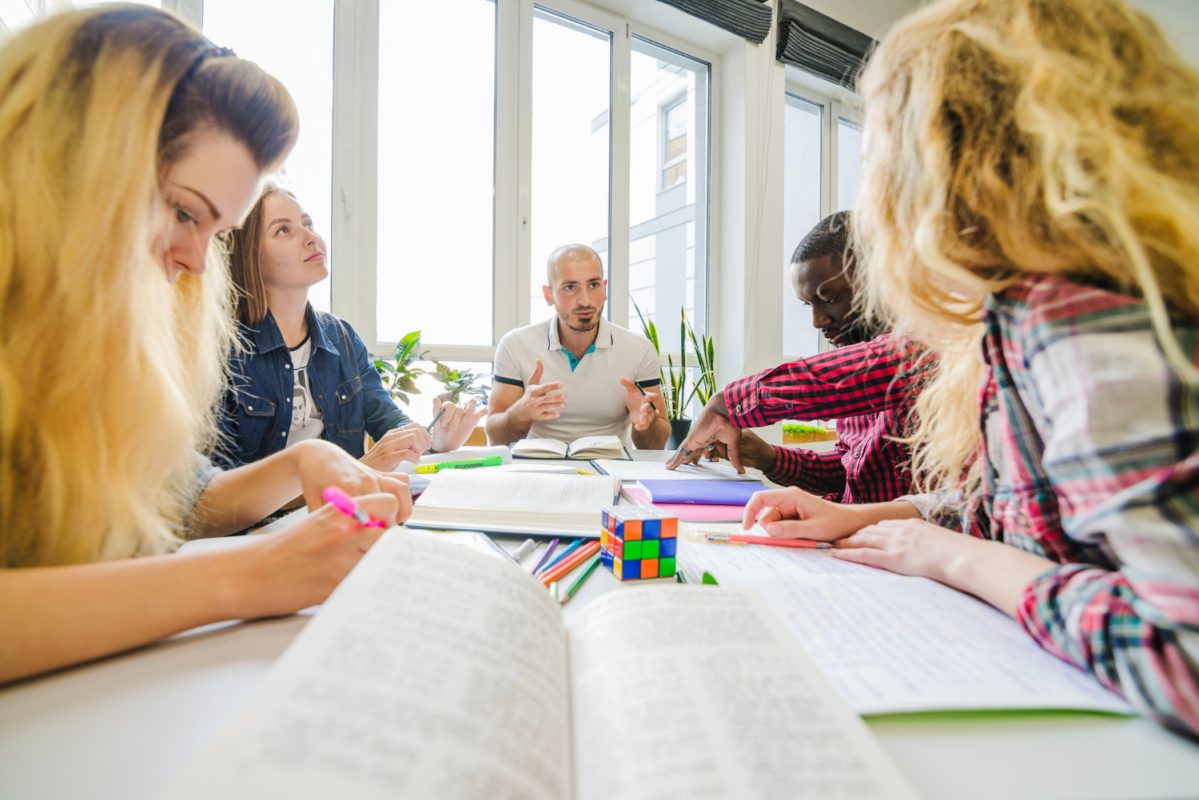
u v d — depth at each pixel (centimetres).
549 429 191
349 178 192
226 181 52
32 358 43
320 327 139
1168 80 36
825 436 245
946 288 45
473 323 224
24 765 25
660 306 274
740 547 62
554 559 57
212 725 29
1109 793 25
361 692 25
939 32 42
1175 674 28
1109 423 30
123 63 45
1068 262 36
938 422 69
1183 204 32
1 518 41
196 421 71
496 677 28
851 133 315
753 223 267
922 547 53
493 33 221
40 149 43
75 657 33
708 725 27
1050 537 43
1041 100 36
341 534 42
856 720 28
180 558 39
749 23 251
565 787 25
